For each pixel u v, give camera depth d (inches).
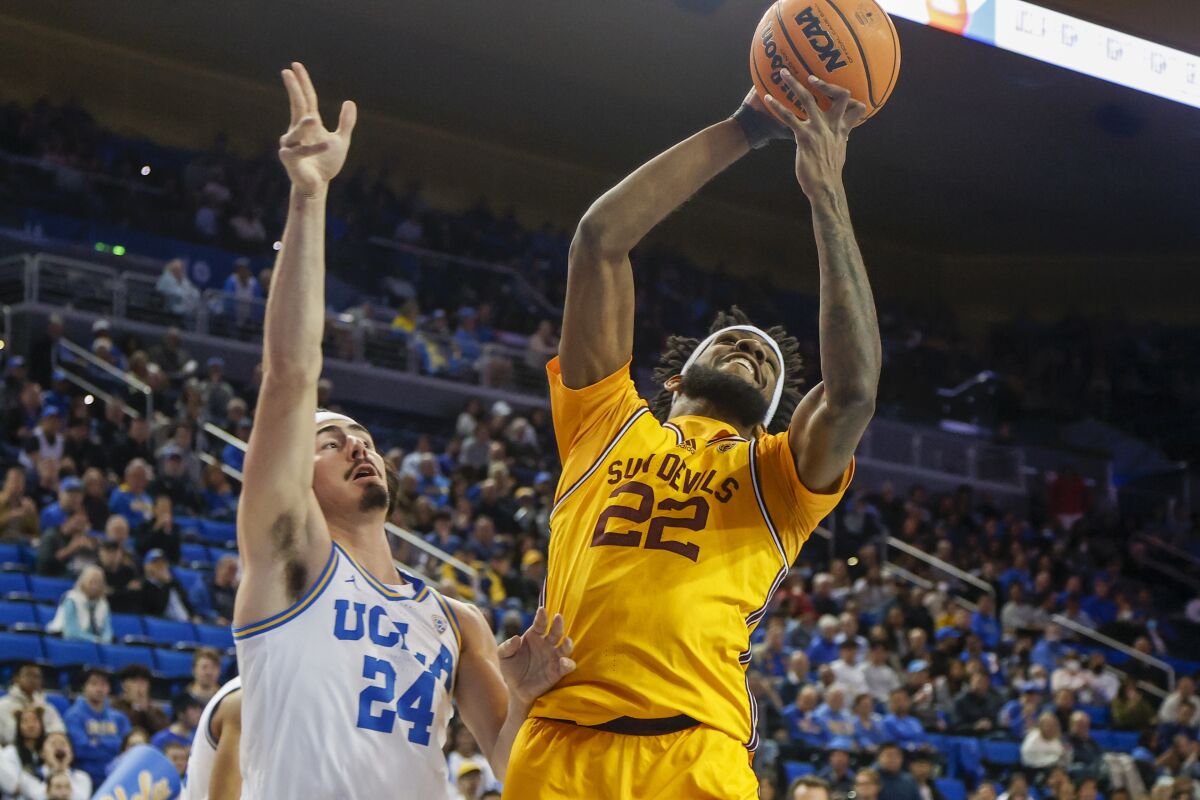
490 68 776.3
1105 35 629.9
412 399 658.2
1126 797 404.5
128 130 747.4
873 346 101.8
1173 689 550.6
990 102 733.3
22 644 334.0
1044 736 426.3
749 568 105.7
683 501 107.0
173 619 376.8
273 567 112.3
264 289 649.6
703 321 818.8
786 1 112.4
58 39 732.0
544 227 846.5
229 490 477.4
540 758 102.9
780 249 925.2
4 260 590.6
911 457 771.4
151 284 622.5
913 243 927.7
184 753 275.0
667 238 887.7
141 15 732.0
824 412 102.7
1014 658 509.4
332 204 746.2
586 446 113.3
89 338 586.2
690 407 118.2
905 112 751.1
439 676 118.8
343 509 121.9
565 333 115.3
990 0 605.3
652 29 729.0
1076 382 884.0
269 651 112.3
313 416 111.6
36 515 403.5
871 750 376.5
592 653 103.5
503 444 589.3
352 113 109.5
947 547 622.8
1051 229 892.6
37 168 657.6
